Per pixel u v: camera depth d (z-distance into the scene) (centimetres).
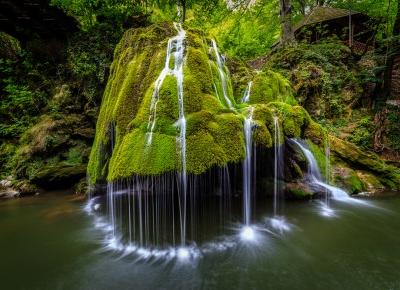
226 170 512
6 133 822
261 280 332
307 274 344
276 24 1611
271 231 468
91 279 342
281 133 541
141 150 415
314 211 553
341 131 921
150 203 479
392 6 1141
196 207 490
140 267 368
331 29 1545
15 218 553
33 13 906
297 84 983
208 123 434
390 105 962
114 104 550
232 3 1334
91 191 650
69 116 833
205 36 611
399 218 523
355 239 439
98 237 463
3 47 958
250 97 690
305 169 646
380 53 1088
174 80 464
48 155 776
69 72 926
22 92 873
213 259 383
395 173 740
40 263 382
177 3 1166
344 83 1049
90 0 948
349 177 685
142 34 584
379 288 315
